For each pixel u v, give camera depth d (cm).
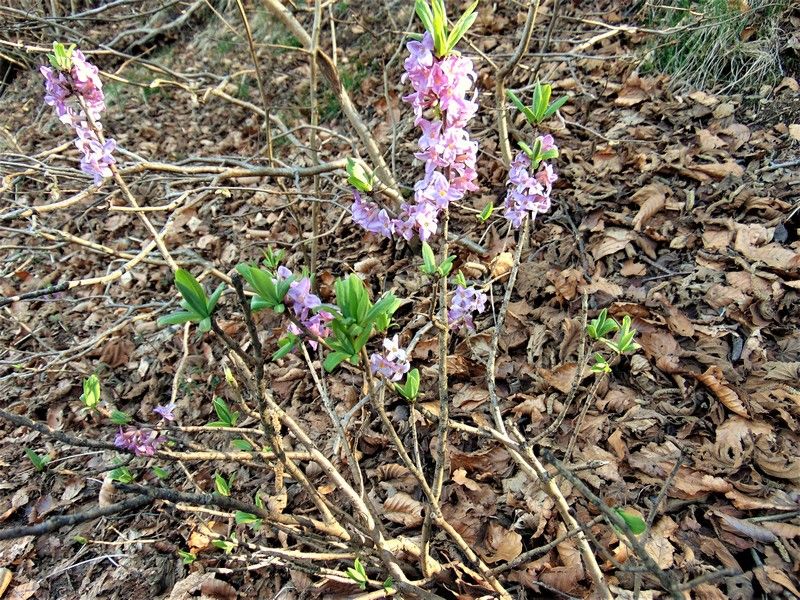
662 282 263
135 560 243
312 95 299
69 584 245
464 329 262
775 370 216
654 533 185
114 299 406
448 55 103
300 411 274
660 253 279
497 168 353
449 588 181
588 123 368
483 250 299
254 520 151
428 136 108
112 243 450
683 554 179
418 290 305
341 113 510
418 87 105
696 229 280
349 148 456
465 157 111
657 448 209
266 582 213
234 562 220
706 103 342
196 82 545
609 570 181
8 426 337
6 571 254
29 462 312
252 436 255
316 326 107
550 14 469
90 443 126
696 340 238
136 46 740
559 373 242
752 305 240
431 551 198
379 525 170
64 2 709
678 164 309
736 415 210
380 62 525
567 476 106
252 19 665
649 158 320
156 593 228
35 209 181
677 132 332
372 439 246
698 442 208
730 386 213
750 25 355
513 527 200
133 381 339
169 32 736
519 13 487
